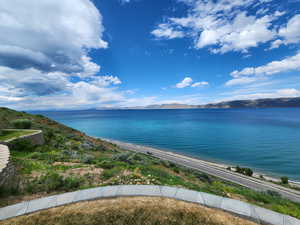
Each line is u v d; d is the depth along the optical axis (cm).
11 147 1078
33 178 542
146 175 649
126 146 4009
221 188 688
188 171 1565
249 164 2891
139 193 404
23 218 317
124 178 566
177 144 4403
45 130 1905
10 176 513
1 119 1966
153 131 6481
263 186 1833
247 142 4356
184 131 6278
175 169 1312
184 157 3098
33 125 1994
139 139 5125
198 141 4672
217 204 356
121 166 768
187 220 305
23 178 536
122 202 366
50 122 2914
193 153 3606
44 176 541
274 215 321
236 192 658
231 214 331
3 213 331
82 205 357
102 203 364
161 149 3950
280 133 5344
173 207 346
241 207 346
